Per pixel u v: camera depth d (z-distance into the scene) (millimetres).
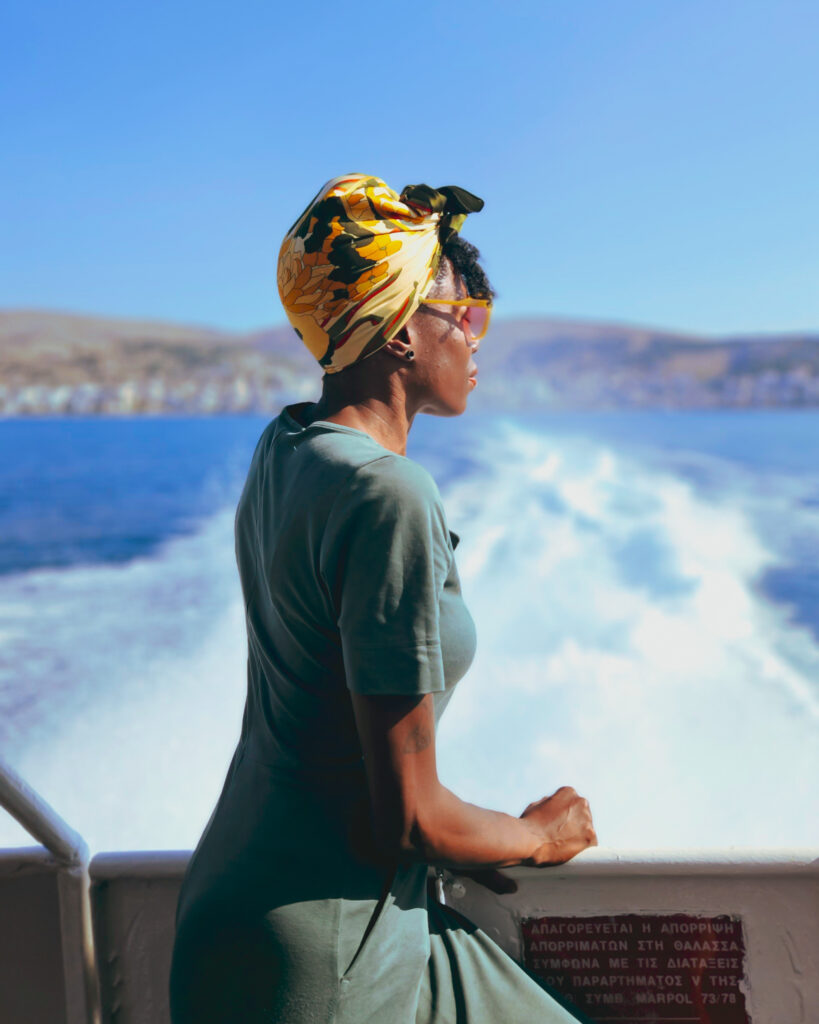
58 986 1178
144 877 1172
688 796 7973
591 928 1137
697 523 20062
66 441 52969
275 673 981
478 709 9805
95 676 11008
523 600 13508
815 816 7602
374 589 855
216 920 951
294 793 960
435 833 890
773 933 1114
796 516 22031
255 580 1061
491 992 1010
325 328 979
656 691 10164
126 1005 1193
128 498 30531
